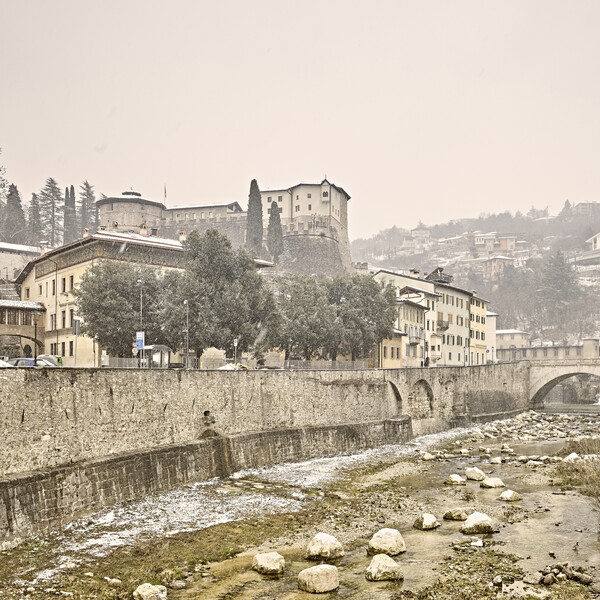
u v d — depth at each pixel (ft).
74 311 291.38
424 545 108.68
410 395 277.64
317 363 268.41
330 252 652.89
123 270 244.83
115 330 234.17
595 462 164.96
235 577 93.35
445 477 175.42
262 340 246.88
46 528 110.11
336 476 173.99
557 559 100.83
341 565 98.78
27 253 467.52
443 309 437.58
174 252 306.14
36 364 187.73
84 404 128.98
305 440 203.72
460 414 317.22
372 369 250.37
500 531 117.19
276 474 173.27
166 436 154.92
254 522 122.83
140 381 147.43
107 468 127.85
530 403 391.45
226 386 179.32
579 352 593.01
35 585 87.15
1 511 101.40
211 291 233.96
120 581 89.61
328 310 279.28
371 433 234.99
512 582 90.58
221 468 165.68
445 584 90.17
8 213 590.55
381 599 85.10
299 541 111.24
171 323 228.02
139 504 131.64
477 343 505.25
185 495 142.10
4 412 108.58
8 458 108.68
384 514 131.34
